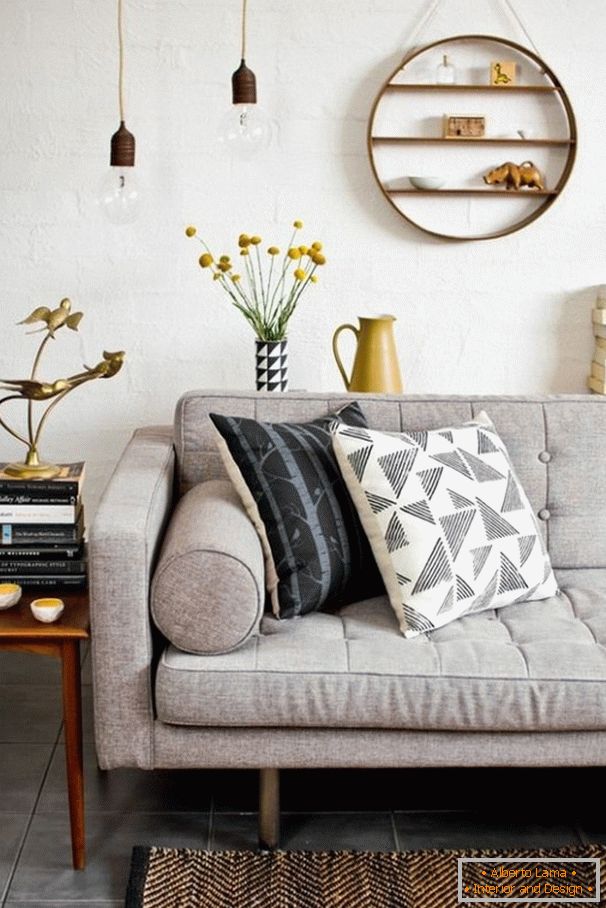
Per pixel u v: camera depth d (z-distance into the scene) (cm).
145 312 358
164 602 210
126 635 212
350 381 319
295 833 232
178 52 340
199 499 242
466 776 257
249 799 245
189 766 216
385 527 231
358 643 220
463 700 210
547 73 341
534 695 210
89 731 271
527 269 359
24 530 233
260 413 269
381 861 221
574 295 362
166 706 209
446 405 273
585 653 218
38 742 266
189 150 347
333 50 342
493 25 342
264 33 340
